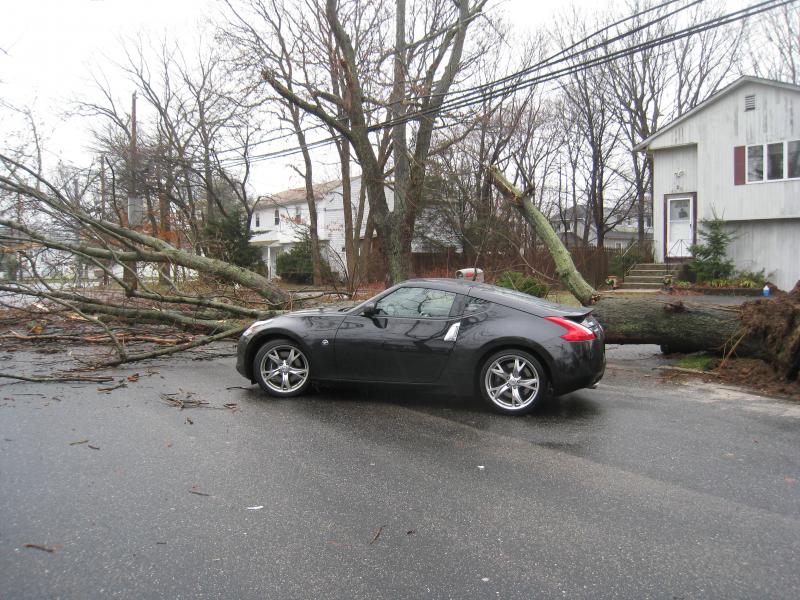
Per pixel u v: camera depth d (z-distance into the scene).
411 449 4.75
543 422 5.52
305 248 32.69
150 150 23.75
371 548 3.12
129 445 4.84
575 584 2.76
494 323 5.84
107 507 3.62
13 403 6.24
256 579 2.82
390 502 3.71
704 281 19.41
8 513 3.54
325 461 4.46
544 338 5.64
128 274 11.35
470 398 6.48
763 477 4.12
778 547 3.11
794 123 18.36
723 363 7.64
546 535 3.26
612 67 30.31
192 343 8.58
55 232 11.59
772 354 7.12
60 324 11.15
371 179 13.73
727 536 3.23
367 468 4.31
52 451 4.69
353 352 6.23
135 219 21.14
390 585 2.76
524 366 5.74
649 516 3.49
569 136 34.12
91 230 10.60
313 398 6.48
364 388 6.62
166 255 11.00
